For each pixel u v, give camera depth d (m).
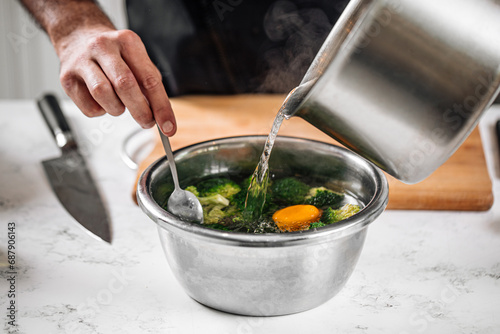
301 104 0.87
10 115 2.00
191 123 1.85
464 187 1.40
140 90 1.06
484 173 1.48
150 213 0.92
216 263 0.92
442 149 0.91
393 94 0.85
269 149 1.06
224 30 2.01
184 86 2.14
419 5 0.79
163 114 1.06
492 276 1.13
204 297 1.00
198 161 1.23
